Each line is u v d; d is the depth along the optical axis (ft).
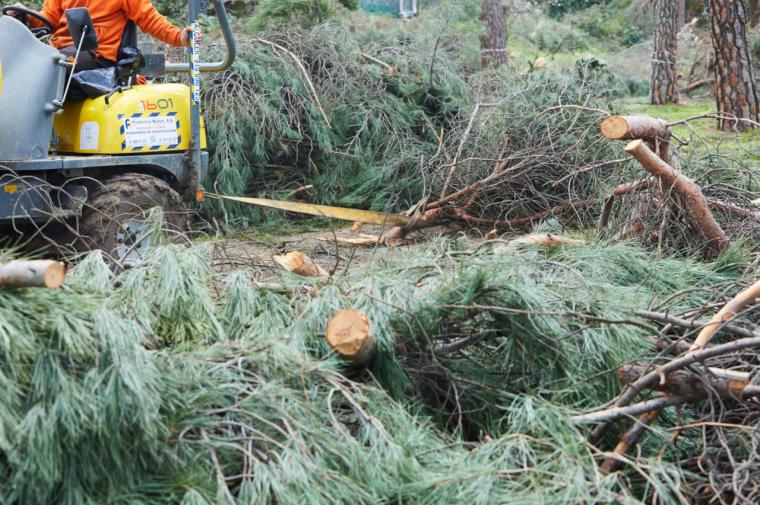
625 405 10.98
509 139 25.30
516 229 24.97
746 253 16.76
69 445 8.55
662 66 54.24
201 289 11.69
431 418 11.32
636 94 61.21
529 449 9.84
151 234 14.71
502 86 29.17
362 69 29.30
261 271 15.98
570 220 24.03
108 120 18.94
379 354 11.42
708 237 17.72
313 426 9.63
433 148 28.09
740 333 11.92
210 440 9.36
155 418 8.82
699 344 11.60
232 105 26.43
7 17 17.34
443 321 12.03
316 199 28.02
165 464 9.04
